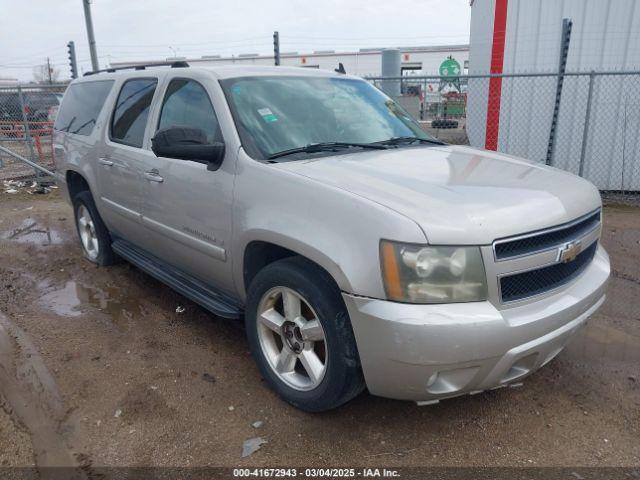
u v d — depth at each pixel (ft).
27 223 24.04
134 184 13.44
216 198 10.55
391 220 7.65
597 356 11.68
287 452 8.68
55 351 11.99
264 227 9.26
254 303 9.95
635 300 14.65
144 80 14.10
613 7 26.05
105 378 10.88
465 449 8.74
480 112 30.89
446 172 9.66
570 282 8.94
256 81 11.84
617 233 21.16
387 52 43.80
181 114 12.16
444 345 7.39
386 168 9.73
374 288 7.70
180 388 10.50
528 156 28.96
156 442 8.94
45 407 9.91
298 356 9.48
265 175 9.59
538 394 10.27
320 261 8.27
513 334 7.69
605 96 27.04
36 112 46.65
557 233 8.53
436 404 9.93
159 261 14.26
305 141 10.96
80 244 20.35
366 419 9.50
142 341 12.46
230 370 11.16
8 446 8.87
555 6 26.96
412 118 14.21
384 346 7.66
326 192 8.54
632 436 9.04
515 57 28.40
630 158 27.40
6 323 13.47
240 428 9.28
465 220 7.72
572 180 10.08
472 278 7.59
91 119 16.29
